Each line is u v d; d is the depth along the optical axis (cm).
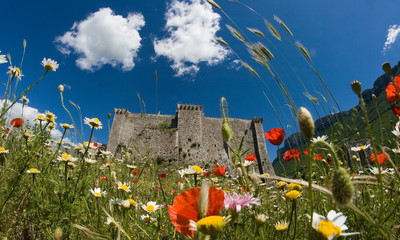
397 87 166
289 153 221
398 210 157
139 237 186
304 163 198
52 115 281
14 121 276
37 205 179
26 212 177
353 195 59
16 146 255
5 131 262
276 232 138
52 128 305
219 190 74
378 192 190
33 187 195
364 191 183
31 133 281
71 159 246
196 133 4916
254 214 161
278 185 196
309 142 70
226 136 118
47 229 155
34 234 163
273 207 204
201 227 61
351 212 154
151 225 188
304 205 187
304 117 69
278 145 189
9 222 166
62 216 174
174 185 377
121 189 204
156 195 284
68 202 178
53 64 252
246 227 173
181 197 74
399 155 179
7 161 212
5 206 179
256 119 5512
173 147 3872
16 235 162
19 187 196
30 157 209
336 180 59
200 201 67
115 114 4894
